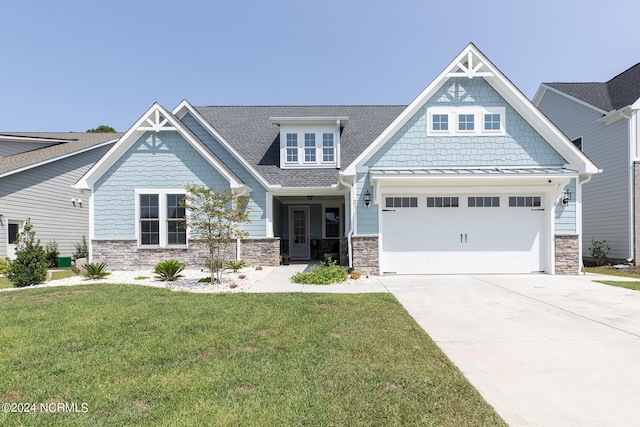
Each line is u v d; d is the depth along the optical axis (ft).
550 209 37.09
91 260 42.68
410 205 37.73
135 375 12.65
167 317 20.11
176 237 43.21
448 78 38.14
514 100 37.52
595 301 24.62
